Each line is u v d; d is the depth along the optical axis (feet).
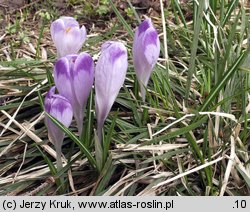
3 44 1.40
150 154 0.98
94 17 1.51
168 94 1.10
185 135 0.97
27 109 1.11
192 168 0.95
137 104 1.06
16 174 0.97
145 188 0.92
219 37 1.19
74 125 1.04
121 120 1.04
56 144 0.87
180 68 1.23
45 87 1.11
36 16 1.52
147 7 1.53
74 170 0.96
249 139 1.01
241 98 1.07
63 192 0.93
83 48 1.30
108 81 0.83
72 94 0.84
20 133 1.05
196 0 1.24
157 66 1.15
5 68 1.19
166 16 1.47
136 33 0.93
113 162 0.95
